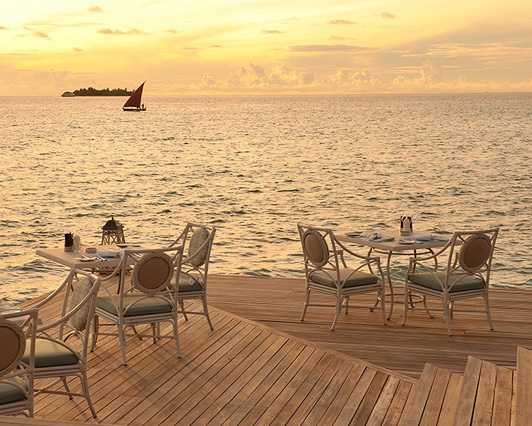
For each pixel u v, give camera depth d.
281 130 62.47
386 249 6.30
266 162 34.31
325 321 6.61
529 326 6.43
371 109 137.75
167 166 32.75
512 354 5.63
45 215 19.31
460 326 6.44
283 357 5.54
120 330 5.35
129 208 20.62
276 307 7.09
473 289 6.25
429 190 23.94
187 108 165.75
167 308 5.51
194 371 5.24
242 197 22.77
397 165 32.41
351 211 19.78
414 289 6.40
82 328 4.38
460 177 27.53
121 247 6.37
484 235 6.16
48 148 42.91
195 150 41.59
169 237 16.05
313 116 100.38
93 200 22.17
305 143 46.66
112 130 63.47
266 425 4.29
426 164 32.66
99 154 38.97
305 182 26.58
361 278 6.37
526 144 43.47
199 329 6.32
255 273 11.98
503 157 35.59
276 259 13.16
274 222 17.98
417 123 72.50
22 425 3.30
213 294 7.59
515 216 18.47
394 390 4.84
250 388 4.89
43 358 4.17
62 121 83.75
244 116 102.62
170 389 4.88
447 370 5.06
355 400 4.67
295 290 7.80
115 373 5.20
